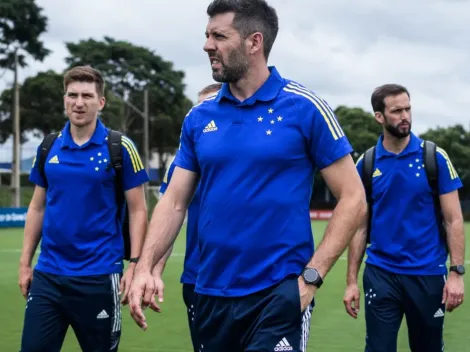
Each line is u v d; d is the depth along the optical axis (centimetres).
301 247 293
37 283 430
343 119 6000
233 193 290
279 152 287
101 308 428
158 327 748
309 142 291
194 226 428
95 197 428
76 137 434
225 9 291
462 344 666
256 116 292
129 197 438
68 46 5072
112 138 434
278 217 289
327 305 901
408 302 459
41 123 4538
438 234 459
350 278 478
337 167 290
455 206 452
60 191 428
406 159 457
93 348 434
